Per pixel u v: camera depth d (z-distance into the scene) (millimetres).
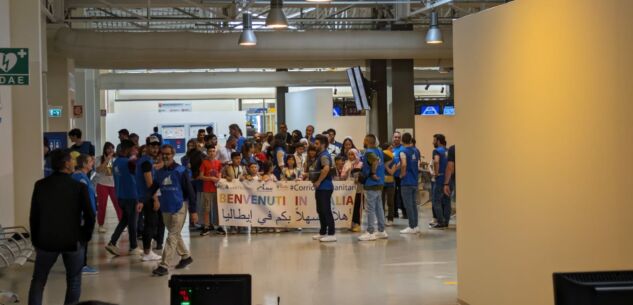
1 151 11086
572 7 5488
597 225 5254
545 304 5844
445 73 27719
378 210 12078
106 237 12953
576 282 2865
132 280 8898
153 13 23406
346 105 30844
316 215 13211
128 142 10750
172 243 9242
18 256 9188
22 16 11875
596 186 5258
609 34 5098
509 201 6367
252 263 9969
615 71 5047
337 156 13602
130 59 17109
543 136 5863
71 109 17984
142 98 32000
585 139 5363
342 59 18031
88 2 17453
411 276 8930
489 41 6645
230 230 13562
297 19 17812
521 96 6152
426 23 18797
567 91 5566
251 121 32188
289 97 26391
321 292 8062
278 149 14242
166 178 9188
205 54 17141
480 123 6844
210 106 32594
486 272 6797
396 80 19328
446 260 10023
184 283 3578
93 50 16812
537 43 5922
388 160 14062
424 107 31578
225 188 13102
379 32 17594
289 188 13203
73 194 6391
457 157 7305
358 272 9219
